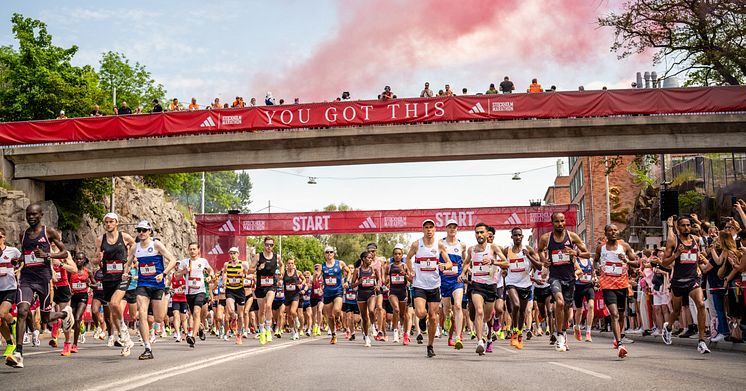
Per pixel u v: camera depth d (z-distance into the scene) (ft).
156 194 205.87
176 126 117.39
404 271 66.23
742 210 54.95
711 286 53.52
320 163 121.39
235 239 150.30
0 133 122.42
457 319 51.03
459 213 144.25
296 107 114.42
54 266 57.62
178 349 55.01
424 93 130.52
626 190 226.99
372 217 145.69
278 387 26.55
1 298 37.76
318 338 82.33
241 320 68.69
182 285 72.95
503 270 49.06
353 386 26.96
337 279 66.44
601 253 53.42
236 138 119.03
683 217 48.70
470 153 115.85
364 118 112.88
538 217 142.41
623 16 123.34
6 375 32.63
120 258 44.55
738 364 37.42
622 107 107.96
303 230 146.82
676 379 29.43
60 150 126.21
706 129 111.86
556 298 48.37
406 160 120.16
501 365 37.09
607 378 29.81
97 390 25.54
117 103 208.64
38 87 156.04
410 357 44.09
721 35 122.01
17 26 159.02
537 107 109.60
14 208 126.62
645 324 71.56
